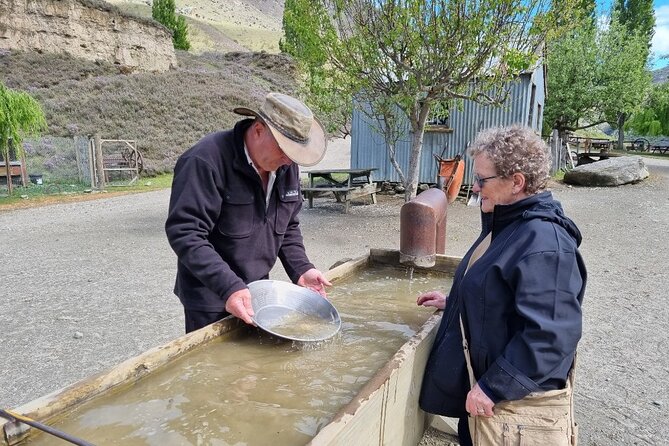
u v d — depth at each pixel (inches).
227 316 86.6
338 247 280.8
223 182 80.9
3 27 884.0
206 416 62.4
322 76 347.3
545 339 59.1
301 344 84.1
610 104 799.1
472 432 69.2
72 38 971.3
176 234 77.6
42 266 247.3
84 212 428.1
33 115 524.7
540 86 613.9
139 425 59.5
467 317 68.1
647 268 235.8
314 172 430.6
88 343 152.9
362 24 300.5
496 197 69.3
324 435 50.1
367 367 78.3
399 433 72.8
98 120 801.6
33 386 126.0
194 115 914.7
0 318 174.6
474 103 455.2
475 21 267.7
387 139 372.5
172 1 1643.7
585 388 125.0
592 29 789.2
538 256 60.6
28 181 574.2
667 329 161.5
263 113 77.0
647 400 119.5
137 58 1069.8
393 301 113.0
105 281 221.1
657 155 1204.5
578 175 568.7
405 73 333.1
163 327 165.9
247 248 86.9
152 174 701.9
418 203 124.3
